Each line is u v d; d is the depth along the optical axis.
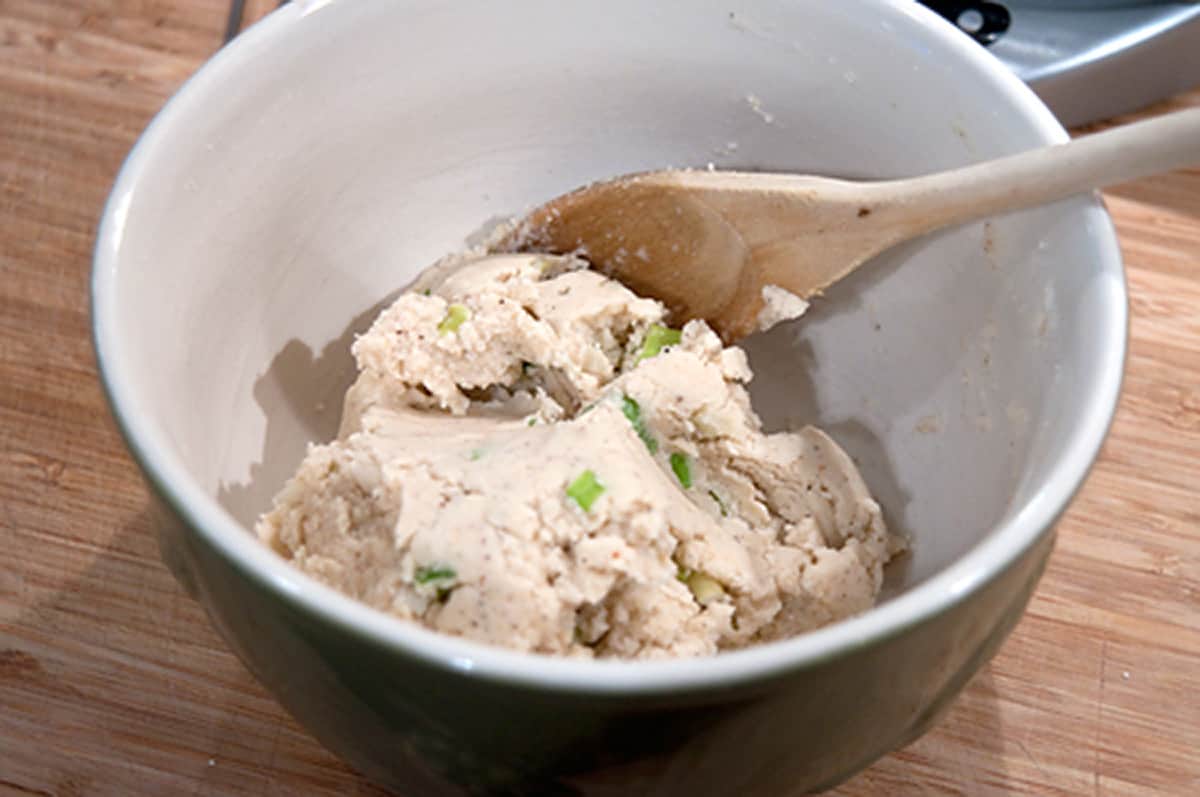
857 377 0.52
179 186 0.45
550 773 0.41
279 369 0.50
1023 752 0.48
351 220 0.51
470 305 0.49
